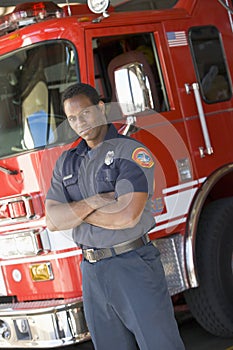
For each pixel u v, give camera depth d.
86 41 4.65
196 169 5.05
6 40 4.75
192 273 4.92
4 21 4.90
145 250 3.45
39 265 4.60
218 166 5.21
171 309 3.47
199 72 5.25
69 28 4.62
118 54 4.83
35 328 4.50
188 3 5.35
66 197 3.56
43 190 4.54
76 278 4.50
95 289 3.50
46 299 4.63
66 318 4.44
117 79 4.33
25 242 4.58
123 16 4.90
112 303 3.46
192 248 4.94
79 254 4.51
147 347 3.41
